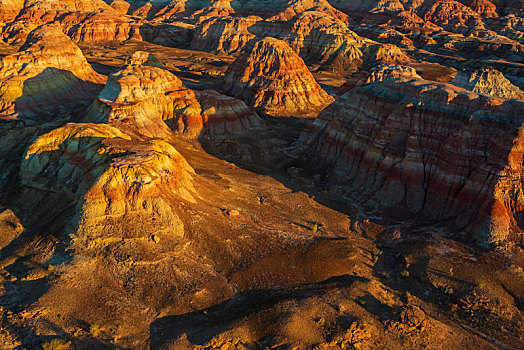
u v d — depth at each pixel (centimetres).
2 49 14050
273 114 8662
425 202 4447
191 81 11388
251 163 6175
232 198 4600
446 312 3150
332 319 2836
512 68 13312
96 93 8931
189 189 4262
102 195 3612
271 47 9894
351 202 4903
